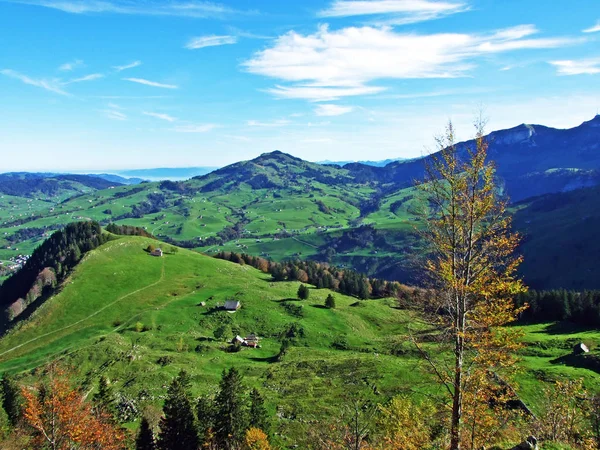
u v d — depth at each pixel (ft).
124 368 294.05
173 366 291.58
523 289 57.67
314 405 216.74
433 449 69.46
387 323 414.21
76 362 316.19
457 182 59.16
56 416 132.36
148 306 458.09
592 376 209.15
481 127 58.65
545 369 218.79
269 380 267.39
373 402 207.31
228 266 642.63
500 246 58.29
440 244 62.13
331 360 290.76
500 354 56.70
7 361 359.46
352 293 527.81
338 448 116.98
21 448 159.53
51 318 433.07
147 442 167.63
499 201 60.03
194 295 484.74
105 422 163.63
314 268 642.22
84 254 568.41
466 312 59.72
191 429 170.81
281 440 183.93
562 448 60.49
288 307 434.71
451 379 60.29
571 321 361.51
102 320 425.28
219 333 374.84
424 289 63.72
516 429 78.84
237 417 174.50
